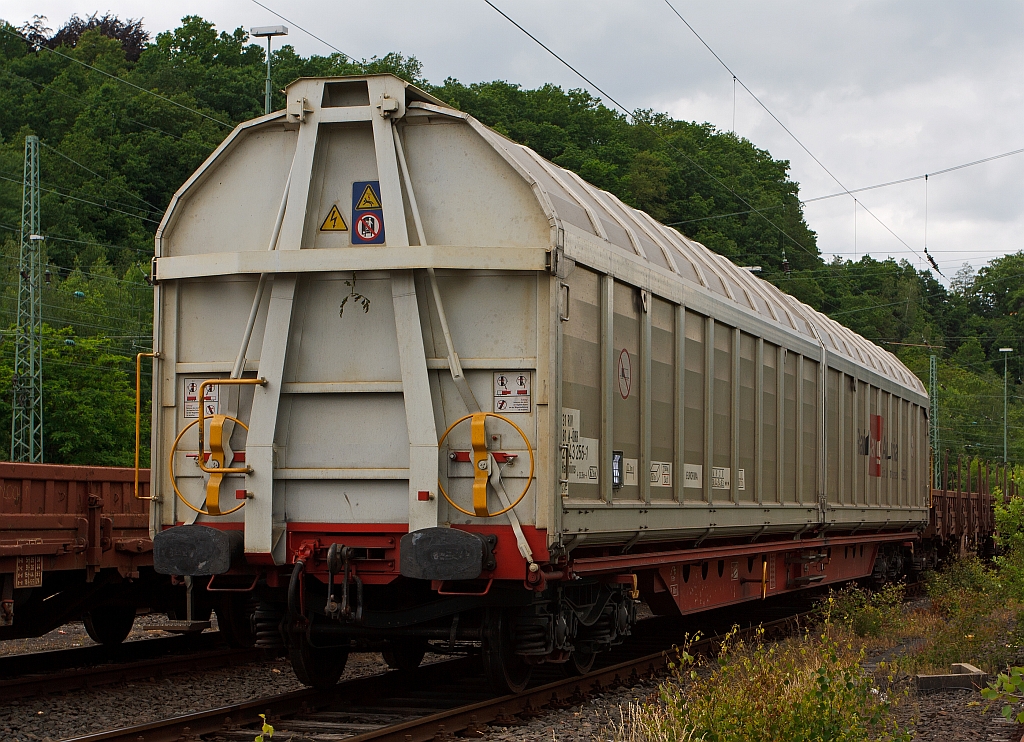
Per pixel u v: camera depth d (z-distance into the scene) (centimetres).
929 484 2273
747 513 1205
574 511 800
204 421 832
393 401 804
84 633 1473
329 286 821
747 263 6725
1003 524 1519
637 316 955
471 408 785
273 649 873
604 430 870
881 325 9156
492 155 811
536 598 814
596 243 869
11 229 6656
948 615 1583
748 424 1239
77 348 3997
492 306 793
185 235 862
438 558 745
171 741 721
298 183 823
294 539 811
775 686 692
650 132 7662
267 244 839
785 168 8862
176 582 826
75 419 3872
